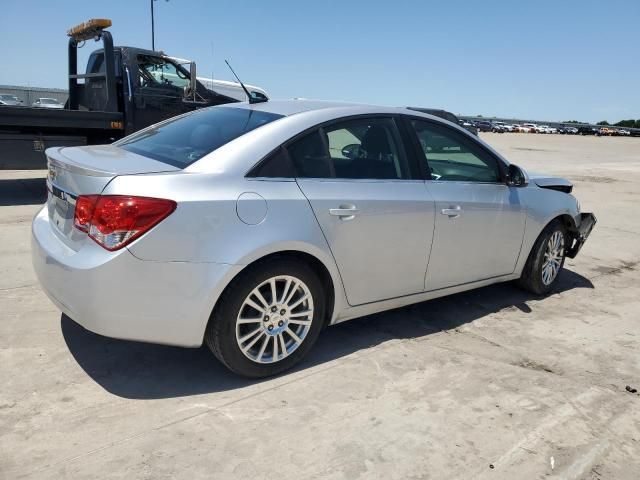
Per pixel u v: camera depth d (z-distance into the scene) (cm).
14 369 304
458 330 395
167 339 274
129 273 259
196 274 270
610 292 502
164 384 298
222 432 257
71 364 313
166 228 261
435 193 366
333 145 329
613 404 302
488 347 368
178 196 265
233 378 308
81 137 841
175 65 918
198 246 269
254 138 304
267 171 298
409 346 362
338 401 290
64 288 274
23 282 440
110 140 877
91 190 267
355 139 341
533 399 303
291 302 309
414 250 357
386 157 354
